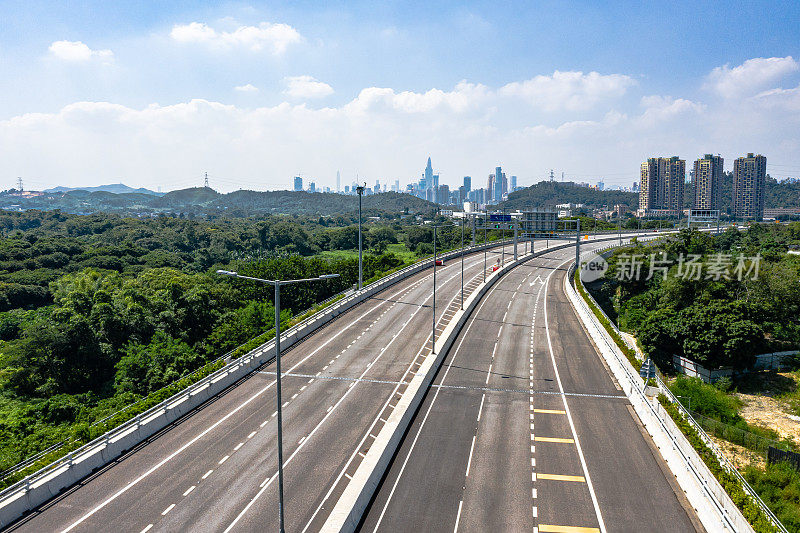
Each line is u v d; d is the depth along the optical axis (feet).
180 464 105.40
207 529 84.84
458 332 201.98
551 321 217.56
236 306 269.85
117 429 111.14
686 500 94.17
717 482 90.43
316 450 110.63
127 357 185.57
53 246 374.63
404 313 223.92
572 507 91.40
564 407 133.80
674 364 193.26
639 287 295.07
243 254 521.24
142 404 127.85
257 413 129.29
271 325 229.45
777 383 174.50
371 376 153.07
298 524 86.12
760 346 185.06
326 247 616.80
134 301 230.89
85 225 601.62
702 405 145.48
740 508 85.71
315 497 93.76
